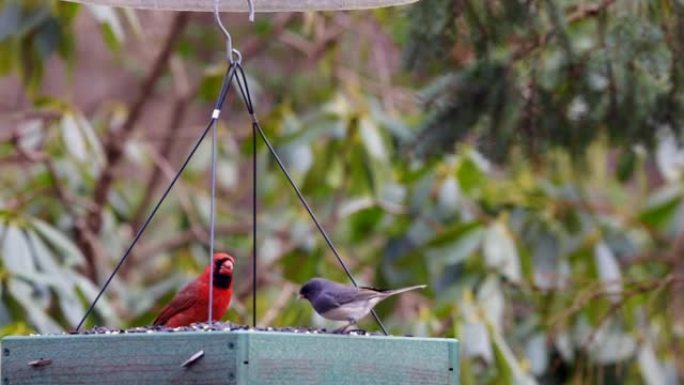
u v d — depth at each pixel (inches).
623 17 407.8
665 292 484.4
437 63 430.9
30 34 497.4
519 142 434.3
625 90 416.5
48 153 542.3
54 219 545.6
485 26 413.1
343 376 281.6
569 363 498.0
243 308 508.4
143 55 659.4
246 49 614.2
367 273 540.1
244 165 718.5
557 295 495.8
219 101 302.4
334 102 519.8
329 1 313.4
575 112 429.1
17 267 438.9
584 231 510.6
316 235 533.3
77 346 280.5
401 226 510.6
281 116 539.2
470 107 433.1
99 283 532.4
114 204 592.7
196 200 590.6
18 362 286.7
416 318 474.3
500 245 477.7
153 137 606.5
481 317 458.3
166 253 589.9
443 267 483.8
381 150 507.5
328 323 490.6
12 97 736.3
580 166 443.5
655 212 533.0
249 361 263.7
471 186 513.0
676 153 449.1
